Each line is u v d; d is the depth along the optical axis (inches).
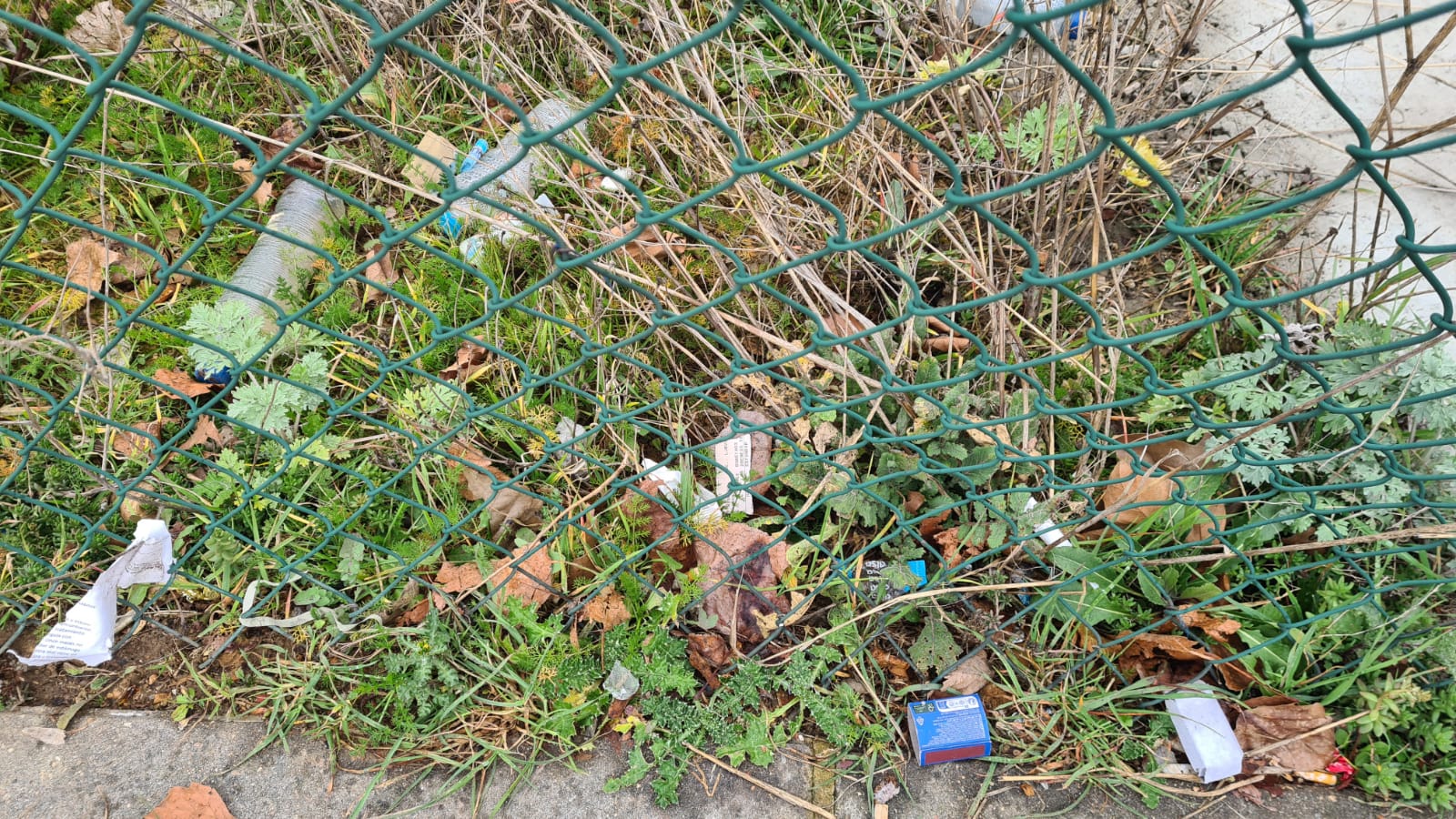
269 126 110.2
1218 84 109.1
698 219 94.0
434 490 84.5
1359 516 74.7
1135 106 87.4
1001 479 82.0
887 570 78.4
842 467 69.1
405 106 108.4
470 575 79.5
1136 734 74.0
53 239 98.6
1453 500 71.9
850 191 93.4
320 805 70.2
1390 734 72.0
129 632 77.0
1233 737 71.7
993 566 78.2
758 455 87.0
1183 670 76.4
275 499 72.9
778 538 74.7
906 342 82.7
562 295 94.4
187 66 110.3
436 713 74.1
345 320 94.1
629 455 83.2
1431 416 73.5
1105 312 90.0
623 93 100.3
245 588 79.5
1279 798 70.9
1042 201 80.4
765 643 76.5
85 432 84.0
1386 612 71.6
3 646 75.5
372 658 75.9
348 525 80.5
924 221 42.8
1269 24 115.6
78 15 112.1
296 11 107.7
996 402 82.0
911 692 76.0
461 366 92.3
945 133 102.4
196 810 69.1
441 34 114.5
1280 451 77.1
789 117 108.0
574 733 74.2
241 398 85.0
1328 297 92.9
